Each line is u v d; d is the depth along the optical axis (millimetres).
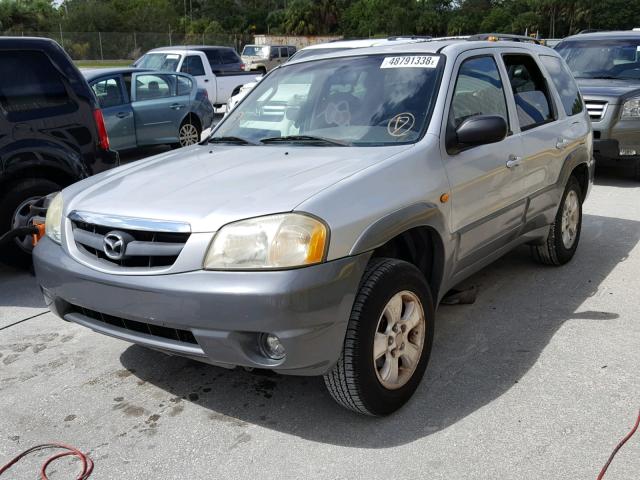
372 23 80312
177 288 2787
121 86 10656
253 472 2809
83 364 3861
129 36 40344
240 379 3623
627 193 8141
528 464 2783
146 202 3086
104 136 5812
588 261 5461
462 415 3176
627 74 9367
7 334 4316
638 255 5602
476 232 3854
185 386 3570
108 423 3230
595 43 10008
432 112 3648
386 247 3439
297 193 2922
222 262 2762
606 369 3586
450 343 3971
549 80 5062
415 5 81312
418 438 3002
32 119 5293
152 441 3066
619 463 2766
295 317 2684
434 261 3545
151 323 2908
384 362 3129
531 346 3900
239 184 3131
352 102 3920
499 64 4402
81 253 3203
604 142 8516
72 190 3623
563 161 4941
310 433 3076
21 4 53344
